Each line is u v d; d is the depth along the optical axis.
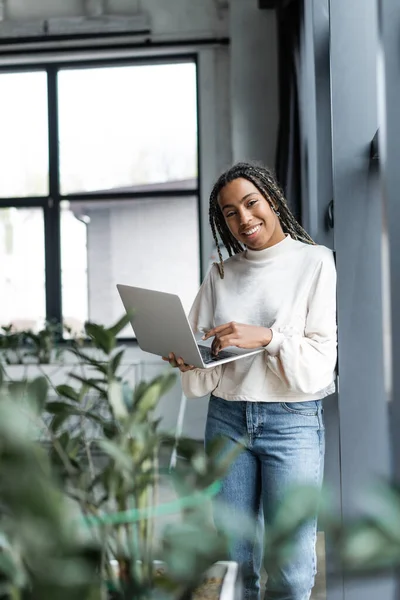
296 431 1.81
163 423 5.64
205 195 5.80
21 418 0.59
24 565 0.60
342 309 2.34
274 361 1.75
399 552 0.41
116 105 6.02
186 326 1.64
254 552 1.87
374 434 2.31
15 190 6.06
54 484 0.59
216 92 5.77
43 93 6.06
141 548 0.86
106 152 6.03
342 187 2.38
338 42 2.39
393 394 1.42
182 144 5.98
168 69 5.97
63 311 6.02
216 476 0.75
